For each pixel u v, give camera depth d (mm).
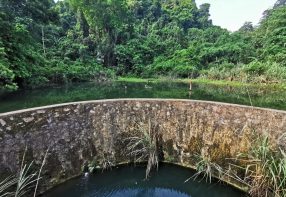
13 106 11383
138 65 33156
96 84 22609
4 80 11367
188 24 56094
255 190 7184
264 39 30547
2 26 12656
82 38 35375
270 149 7477
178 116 9914
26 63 14656
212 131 9312
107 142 9555
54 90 17000
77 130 8961
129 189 9109
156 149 9758
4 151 7062
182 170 9555
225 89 18719
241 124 8758
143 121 10008
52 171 8164
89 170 9070
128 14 41344
